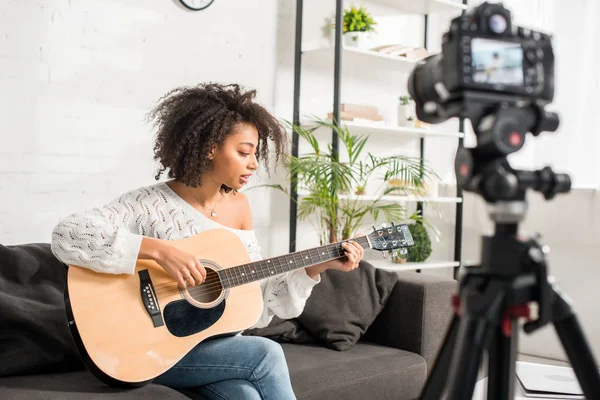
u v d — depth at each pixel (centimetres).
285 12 326
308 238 343
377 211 334
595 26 353
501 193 88
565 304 94
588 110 355
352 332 247
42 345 188
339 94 311
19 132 246
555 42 363
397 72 381
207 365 181
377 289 260
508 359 96
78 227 177
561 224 357
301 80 335
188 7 288
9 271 193
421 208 400
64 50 256
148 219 192
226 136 195
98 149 267
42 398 163
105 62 267
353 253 200
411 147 391
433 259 409
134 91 275
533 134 95
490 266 92
